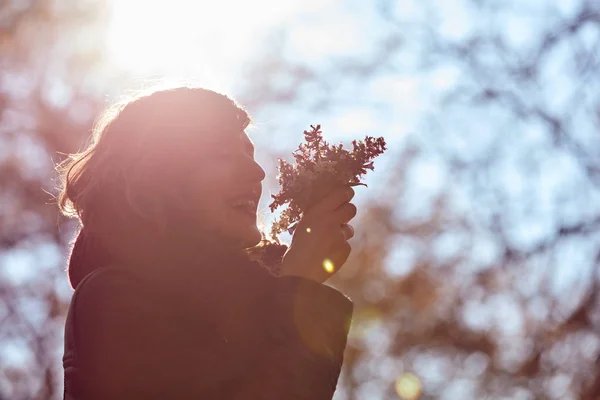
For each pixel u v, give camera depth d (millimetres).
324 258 2238
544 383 11562
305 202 2311
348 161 2326
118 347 1985
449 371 14297
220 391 2004
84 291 2055
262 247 2461
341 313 2158
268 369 2047
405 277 15172
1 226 13477
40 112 14609
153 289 2082
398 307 15406
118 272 2082
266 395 2020
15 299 13180
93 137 2283
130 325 2012
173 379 1979
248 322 2107
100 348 1983
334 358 2127
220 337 2076
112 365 1972
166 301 2074
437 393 14547
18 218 13523
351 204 2307
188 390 1980
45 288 13266
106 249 2176
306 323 2098
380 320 15641
